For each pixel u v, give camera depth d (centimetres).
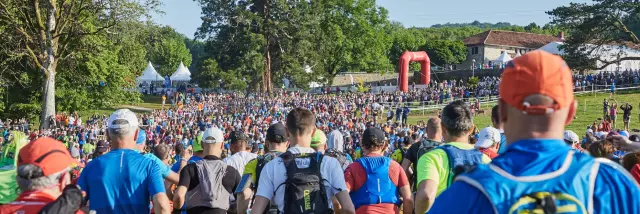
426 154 457
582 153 238
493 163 234
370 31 8875
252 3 7331
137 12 3631
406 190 572
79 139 3056
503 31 11194
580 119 4366
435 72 9044
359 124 3638
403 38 11244
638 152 488
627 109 3844
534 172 226
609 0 5653
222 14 7231
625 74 5900
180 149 895
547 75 225
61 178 362
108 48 5034
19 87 4562
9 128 3959
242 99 5828
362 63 8881
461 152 452
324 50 8044
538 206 219
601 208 224
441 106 5450
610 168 234
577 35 5884
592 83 5800
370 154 595
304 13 7381
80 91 4922
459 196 232
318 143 667
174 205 624
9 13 3522
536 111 226
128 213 477
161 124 4159
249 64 7025
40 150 355
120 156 488
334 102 5438
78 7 3888
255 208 465
